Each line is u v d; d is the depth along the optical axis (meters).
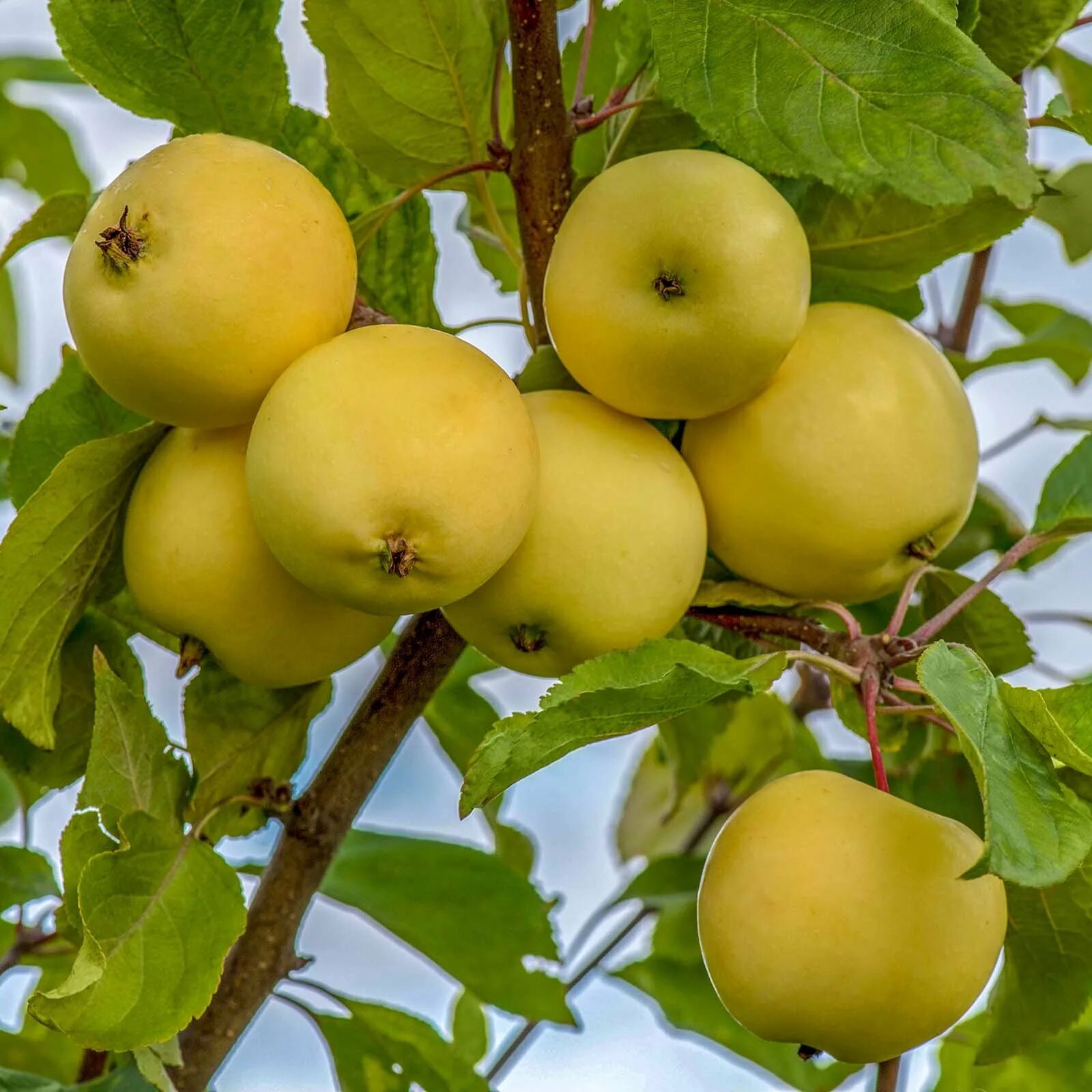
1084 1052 1.22
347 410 1.02
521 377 1.08
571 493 1.05
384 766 1.12
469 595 1.05
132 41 1.08
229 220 1.03
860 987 1.03
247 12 1.08
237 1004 1.11
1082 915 1.05
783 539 1.07
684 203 1.04
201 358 1.03
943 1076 1.24
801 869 1.03
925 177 1.01
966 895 1.03
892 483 1.07
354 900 1.19
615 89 1.11
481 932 1.19
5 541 1.05
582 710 1.01
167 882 1.06
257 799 1.10
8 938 1.23
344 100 1.09
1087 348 1.29
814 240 1.11
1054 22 1.10
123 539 1.08
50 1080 1.08
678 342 1.04
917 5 1.02
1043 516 1.11
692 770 1.24
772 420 1.07
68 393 1.11
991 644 1.15
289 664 1.06
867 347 1.07
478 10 1.07
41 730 1.08
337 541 1.02
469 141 1.10
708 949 1.05
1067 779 1.03
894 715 1.14
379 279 1.13
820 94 1.02
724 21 1.03
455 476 1.01
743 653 1.14
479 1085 1.17
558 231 1.09
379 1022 1.17
